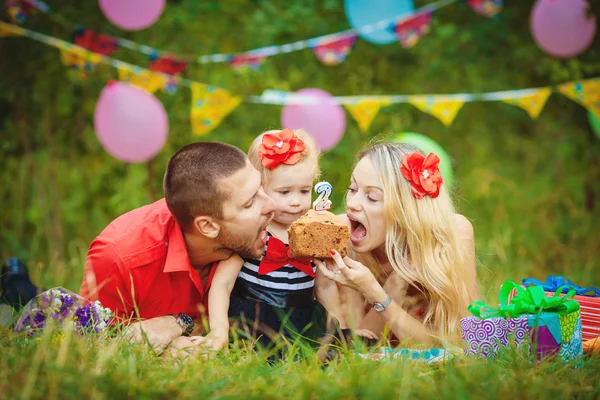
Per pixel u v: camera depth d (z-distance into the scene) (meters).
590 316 3.06
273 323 3.03
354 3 4.74
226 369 2.39
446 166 4.02
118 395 2.08
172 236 3.02
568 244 5.90
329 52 4.73
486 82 6.46
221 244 2.95
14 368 2.20
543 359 2.54
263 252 3.06
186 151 2.92
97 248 3.06
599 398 2.24
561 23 4.50
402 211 3.08
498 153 7.47
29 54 5.47
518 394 2.17
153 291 3.09
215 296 2.97
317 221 2.88
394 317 2.97
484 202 6.77
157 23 5.82
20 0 4.30
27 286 3.69
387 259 3.30
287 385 2.28
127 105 4.21
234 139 5.94
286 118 4.55
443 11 6.37
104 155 6.05
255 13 5.94
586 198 6.36
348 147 6.10
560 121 6.55
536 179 7.08
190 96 5.79
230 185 2.82
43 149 6.03
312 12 5.98
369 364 2.42
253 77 5.84
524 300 2.72
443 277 3.07
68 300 2.78
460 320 2.93
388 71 6.52
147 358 2.47
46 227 5.68
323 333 3.02
